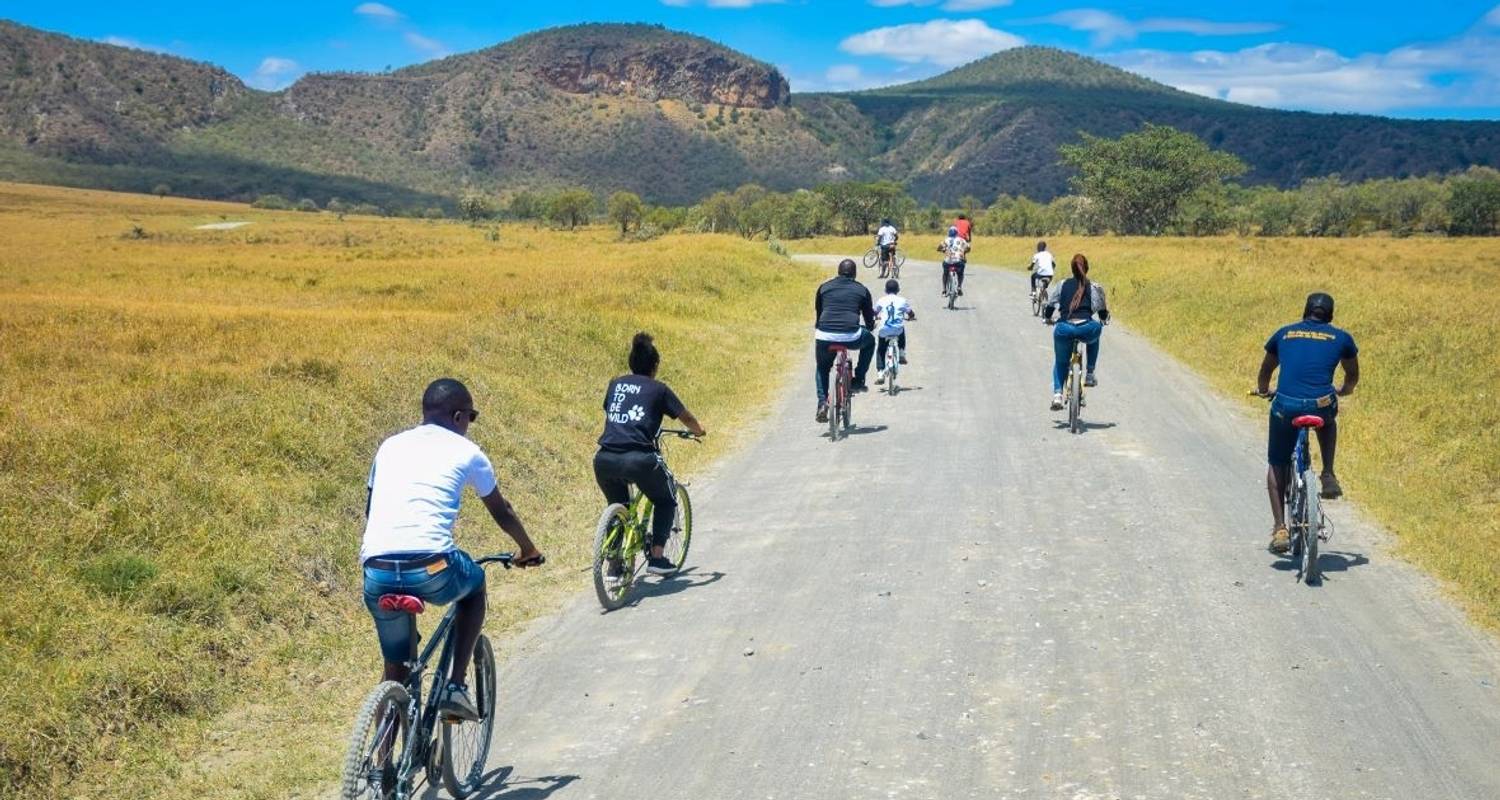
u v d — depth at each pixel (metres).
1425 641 6.57
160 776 5.55
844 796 4.87
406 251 54.97
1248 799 4.71
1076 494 10.32
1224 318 21.50
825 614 7.31
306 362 12.38
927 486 10.83
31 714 5.64
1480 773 4.92
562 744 5.60
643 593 8.06
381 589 4.60
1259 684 5.96
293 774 5.48
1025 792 4.84
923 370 18.52
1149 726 5.47
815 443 13.27
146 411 9.99
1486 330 15.55
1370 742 5.25
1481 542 8.51
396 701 4.53
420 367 13.35
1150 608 7.22
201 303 23.75
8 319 16.89
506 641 7.20
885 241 36.91
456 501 4.78
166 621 6.81
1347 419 13.21
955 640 6.74
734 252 38.47
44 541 7.17
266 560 7.82
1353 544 8.61
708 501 10.73
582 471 11.92
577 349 17.30
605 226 138.38
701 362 18.78
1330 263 36.81
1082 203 98.00
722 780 5.08
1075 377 13.18
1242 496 10.14
